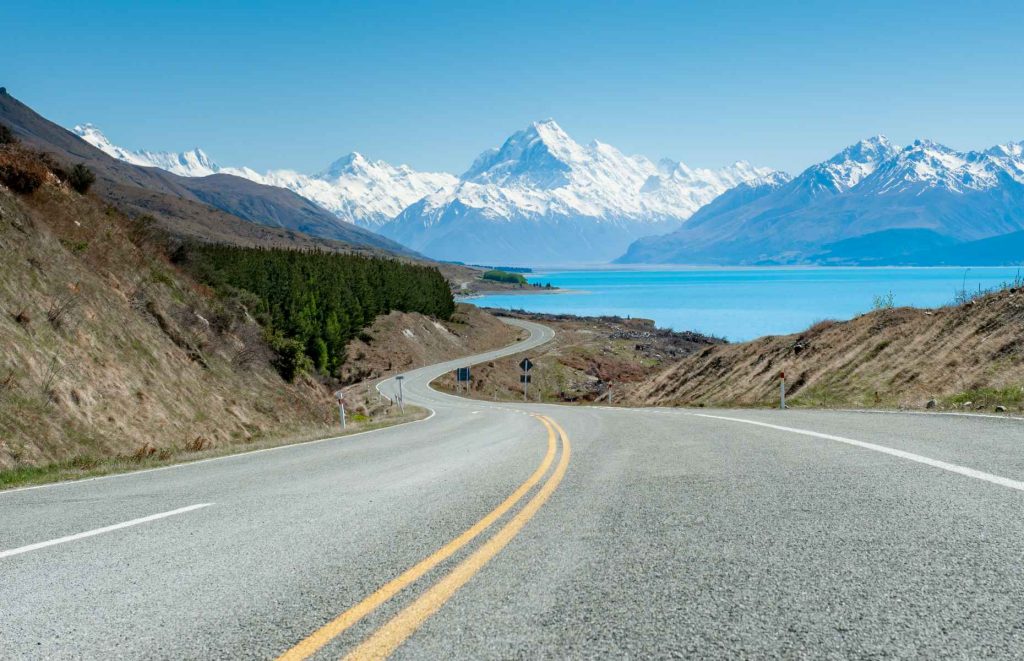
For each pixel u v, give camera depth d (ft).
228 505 23.17
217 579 14.40
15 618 12.41
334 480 28.96
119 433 57.36
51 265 69.05
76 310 66.23
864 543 15.39
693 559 14.79
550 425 60.80
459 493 24.12
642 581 13.50
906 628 10.93
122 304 77.10
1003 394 56.34
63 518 22.12
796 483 22.68
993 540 15.16
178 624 11.90
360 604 12.66
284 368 111.65
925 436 32.89
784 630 11.00
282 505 22.79
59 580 14.64
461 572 14.43
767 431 39.86
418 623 11.67
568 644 10.70
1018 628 10.77
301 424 92.48
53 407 53.31
